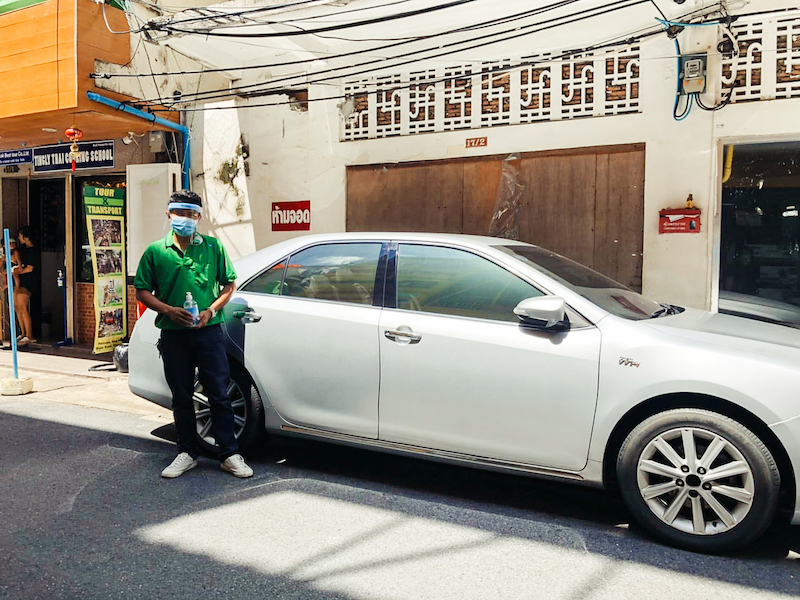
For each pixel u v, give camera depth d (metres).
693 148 6.56
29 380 7.32
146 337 5.11
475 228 7.71
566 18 7.01
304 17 6.93
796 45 6.18
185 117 9.51
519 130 7.38
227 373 4.56
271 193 9.08
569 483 3.75
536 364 3.75
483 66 7.53
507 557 3.35
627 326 3.67
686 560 3.33
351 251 4.57
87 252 10.59
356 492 4.27
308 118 8.74
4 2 8.00
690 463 3.38
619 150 6.90
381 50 8.11
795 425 3.19
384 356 4.17
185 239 4.40
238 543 3.49
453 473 4.70
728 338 3.58
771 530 3.72
